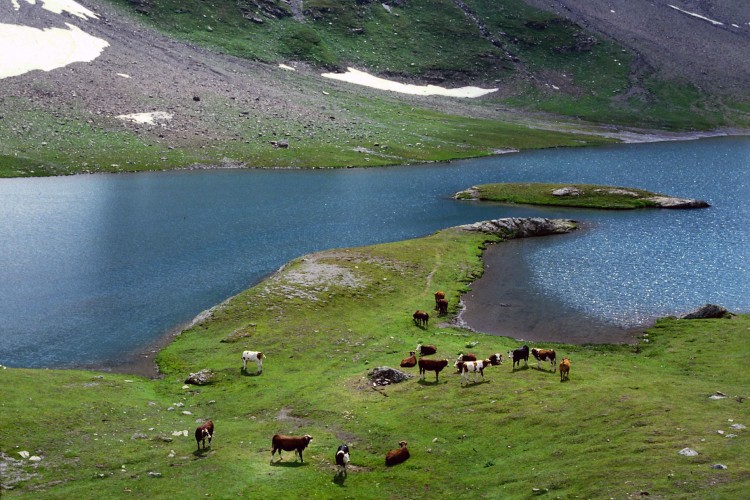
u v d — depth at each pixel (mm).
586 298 73188
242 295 68500
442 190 137500
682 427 35031
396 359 53344
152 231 99375
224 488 32875
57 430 38938
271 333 59000
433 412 41719
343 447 35531
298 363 52875
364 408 43375
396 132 197375
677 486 28359
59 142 149375
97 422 40844
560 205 125812
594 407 39844
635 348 57938
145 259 85750
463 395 44312
